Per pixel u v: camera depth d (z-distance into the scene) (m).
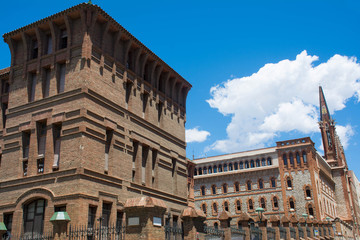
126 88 35.75
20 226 28.61
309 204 71.94
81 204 26.34
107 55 32.53
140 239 16.95
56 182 27.95
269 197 76.56
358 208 117.00
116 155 31.56
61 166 28.28
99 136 29.97
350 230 80.69
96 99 30.30
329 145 114.06
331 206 85.81
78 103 29.16
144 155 36.66
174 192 40.72
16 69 34.19
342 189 94.44
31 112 31.67
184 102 46.53
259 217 30.06
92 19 31.28
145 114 37.84
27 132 31.95
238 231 25.58
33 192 28.72
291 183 74.75
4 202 30.34
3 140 32.75
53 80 31.30
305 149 75.12
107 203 29.77
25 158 31.16
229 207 80.19
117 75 33.81
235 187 81.06
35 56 34.03
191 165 65.38
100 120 30.47
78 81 29.78
